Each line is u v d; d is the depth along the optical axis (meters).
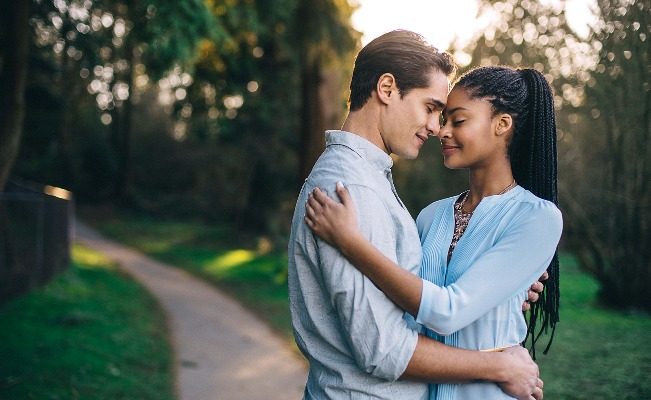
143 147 33.59
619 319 7.57
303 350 1.84
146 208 29.33
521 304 1.94
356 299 1.66
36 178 24.34
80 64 7.91
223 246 20.30
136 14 6.86
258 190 20.53
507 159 2.02
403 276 1.68
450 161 2.02
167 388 5.69
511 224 1.89
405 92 1.80
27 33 6.16
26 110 14.12
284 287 12.84
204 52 13.37
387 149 1.86
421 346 1.69
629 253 8.30
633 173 7.61
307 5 9.30
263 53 15.09
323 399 1.79
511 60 7.02
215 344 7.78
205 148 27.44
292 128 18.41
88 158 30.39
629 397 4.14
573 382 4.53
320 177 1.78
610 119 6.82
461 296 1.74
